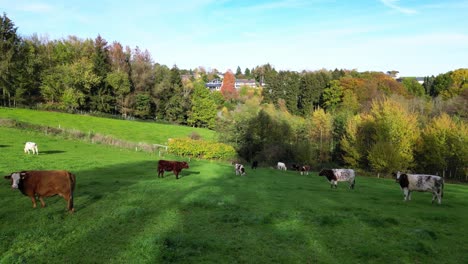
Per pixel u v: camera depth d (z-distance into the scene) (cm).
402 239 1330
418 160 6147
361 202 2136
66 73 8869
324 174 3003
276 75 14162
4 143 4250
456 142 5569
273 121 7238
